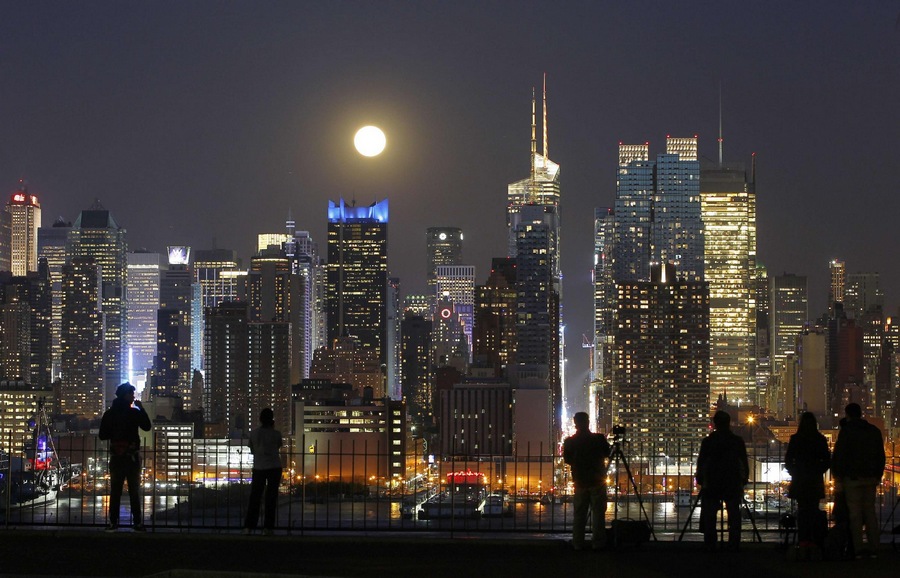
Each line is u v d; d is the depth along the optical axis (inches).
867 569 1568.7
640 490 2239.2
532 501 2187.5
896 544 1711.4
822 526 1659.7
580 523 1701.5
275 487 1813.5
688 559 1636.3
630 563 1604.3
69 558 1620.3
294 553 1664.6
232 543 1733.5
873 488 1642.5
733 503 1688.0
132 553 1654.8
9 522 1870.1
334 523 2128.4
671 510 2397.9
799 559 1627.7
